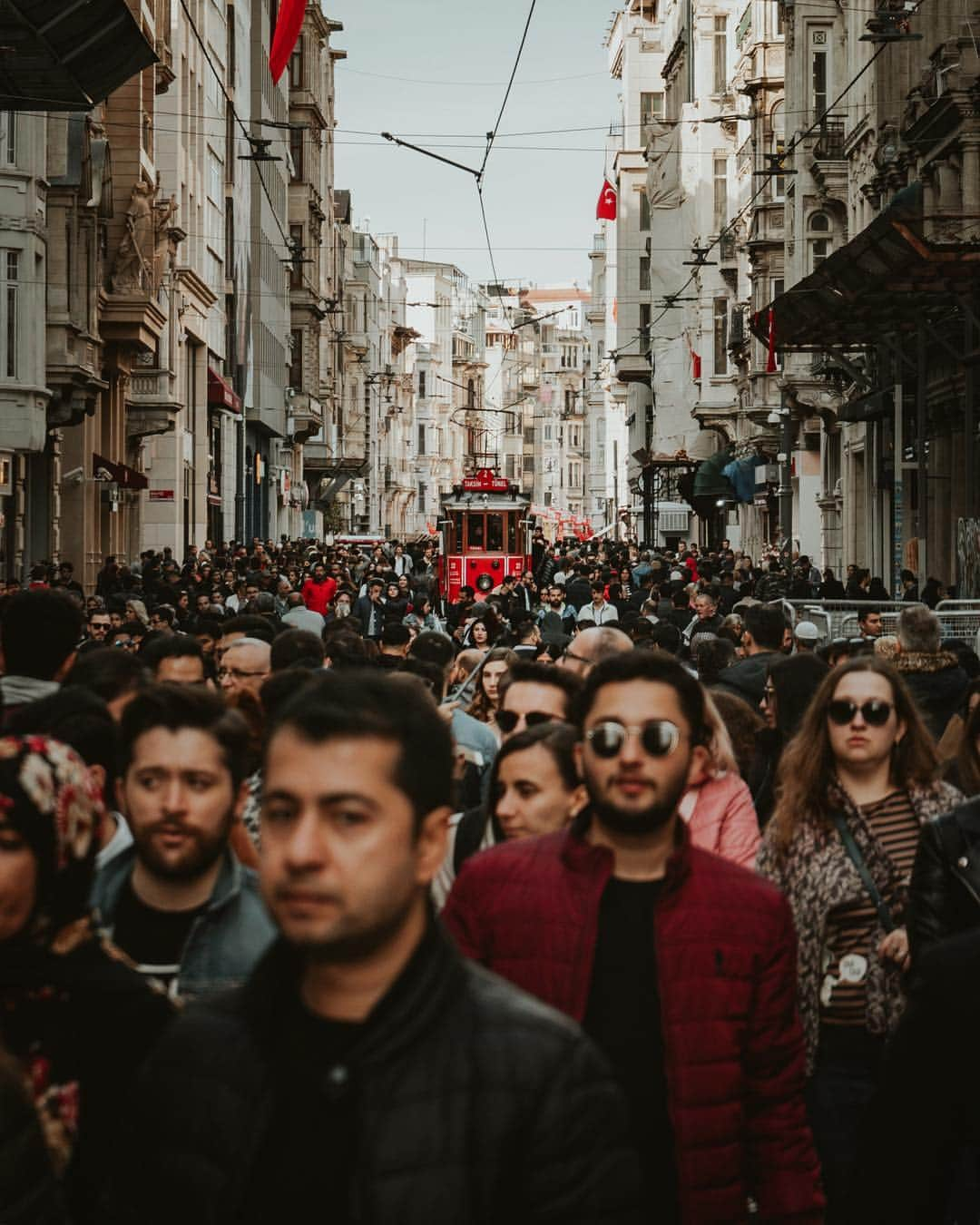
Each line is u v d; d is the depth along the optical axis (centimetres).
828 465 5206
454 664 1261
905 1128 425
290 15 1772
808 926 596
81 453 4178
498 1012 293
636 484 10725
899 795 629
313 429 9469
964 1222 570
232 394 6544
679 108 8194
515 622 1741
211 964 464
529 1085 287
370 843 288
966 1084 421
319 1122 286
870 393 3969
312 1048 291
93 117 4131
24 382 3419
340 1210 283
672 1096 432
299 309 9162
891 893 598
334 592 2905
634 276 10381
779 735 823
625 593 3759
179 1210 289
